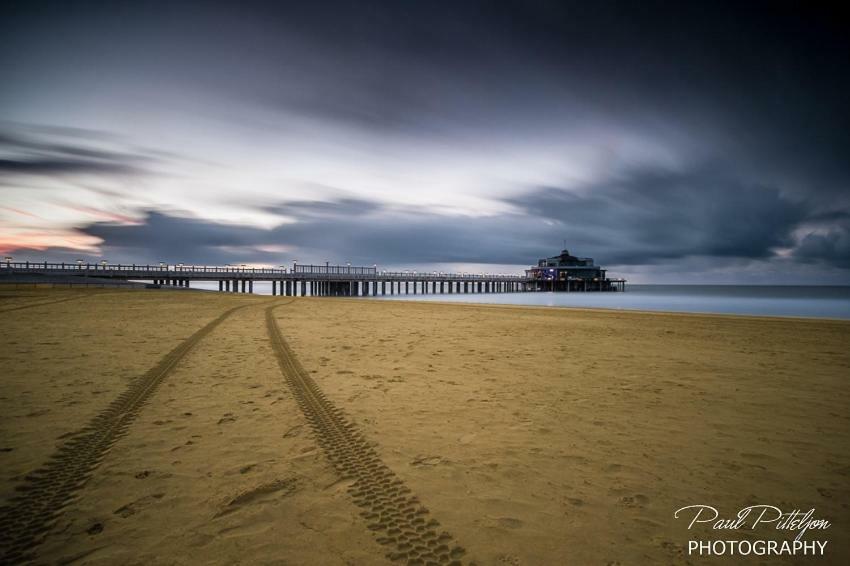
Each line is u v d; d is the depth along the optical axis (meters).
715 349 11.79
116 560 2.66
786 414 5.93
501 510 3.35
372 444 4.64
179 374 7.62
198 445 4.53
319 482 3.76
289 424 5.22
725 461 4.36
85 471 3.88
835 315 37.03
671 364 9.52
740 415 5.88
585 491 3.69
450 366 8.90
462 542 2.91
